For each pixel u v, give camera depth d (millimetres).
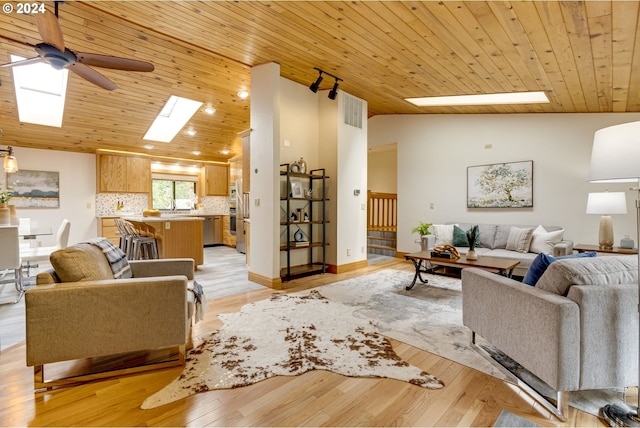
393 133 6641
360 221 5395
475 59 3213
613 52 2646
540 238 4398
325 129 5055
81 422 1590
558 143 4754
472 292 2359
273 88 4043
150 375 2027
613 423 1548
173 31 3254
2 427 1550
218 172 8531
